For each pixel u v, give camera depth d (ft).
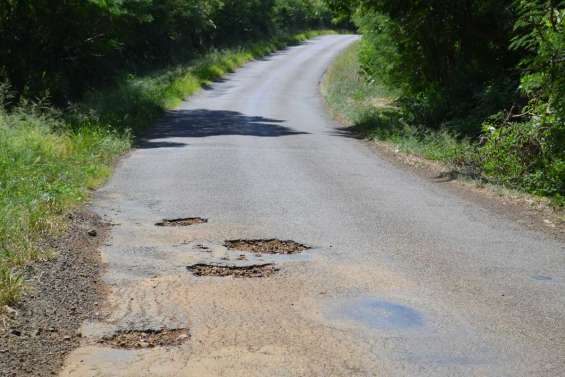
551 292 26.53
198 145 72.54
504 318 23.70
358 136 85.81
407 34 90.02
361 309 24.39
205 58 200.44
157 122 97.25
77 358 20.02
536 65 50.85
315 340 21.58
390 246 32.91
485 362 20.08
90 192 44.93
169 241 33.12
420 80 95.25
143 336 21.84
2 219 30.40
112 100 100.42
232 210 40.09
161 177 51.75
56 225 33.09
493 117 62.34
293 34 318.65
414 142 71.26
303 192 46.26
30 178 40.75
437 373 19.31
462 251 32.19
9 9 98.07
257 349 20.84
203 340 21.49
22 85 98.07
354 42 304.09
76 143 59.72
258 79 179.32
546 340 21.83
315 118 107.76
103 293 25.72
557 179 47.85
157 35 183.21
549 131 51.01
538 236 35.32
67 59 114.93
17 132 52.85
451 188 49.24
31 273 26.22
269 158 63.00
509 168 53.06
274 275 28.22
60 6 102.06
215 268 29.09
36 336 21.13
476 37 85.56
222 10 242.37
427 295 25.98
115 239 33.32
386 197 45.19
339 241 33.65
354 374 19.17
